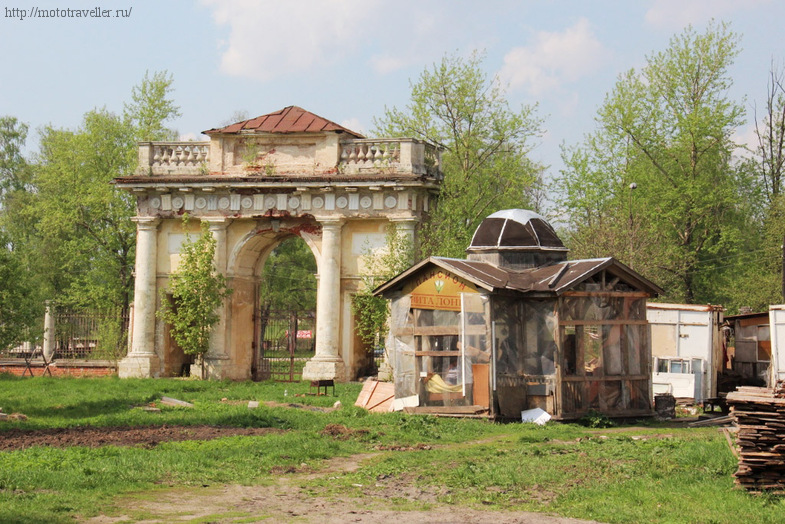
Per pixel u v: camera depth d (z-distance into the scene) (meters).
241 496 16.09
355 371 42.53
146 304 44.28
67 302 65.12
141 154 44.44
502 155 51.44
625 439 22.50
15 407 29.91
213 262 43.25
